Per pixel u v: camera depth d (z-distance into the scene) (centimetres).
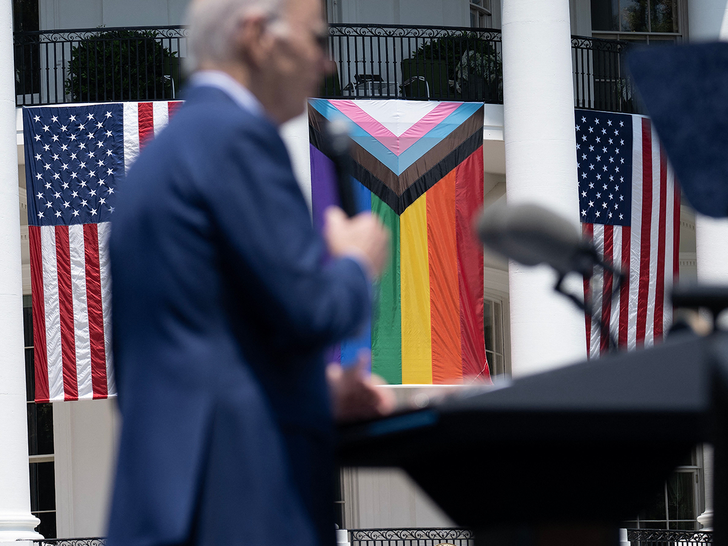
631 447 538
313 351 566
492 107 6294
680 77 558
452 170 6050
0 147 5819
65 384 5644
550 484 544
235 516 540
